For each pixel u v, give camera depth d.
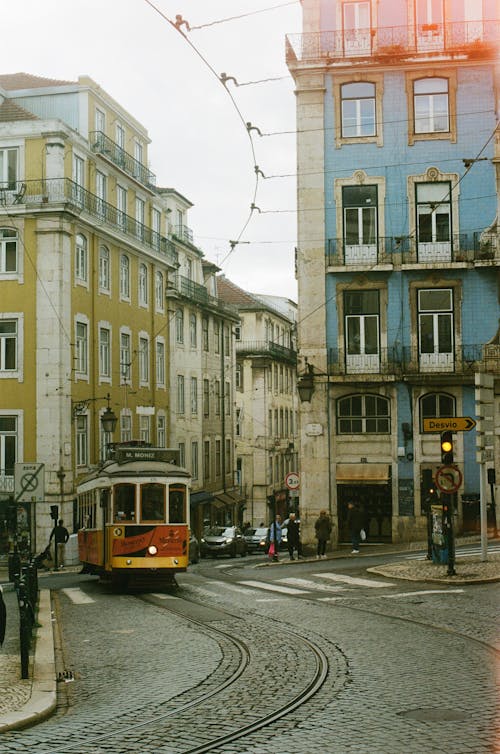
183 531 22.16
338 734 7.50
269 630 13.65
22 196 37.97
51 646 12.41
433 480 23.44
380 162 33.59
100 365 41.81
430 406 33.22
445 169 33.28
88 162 41.16
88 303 40.53
